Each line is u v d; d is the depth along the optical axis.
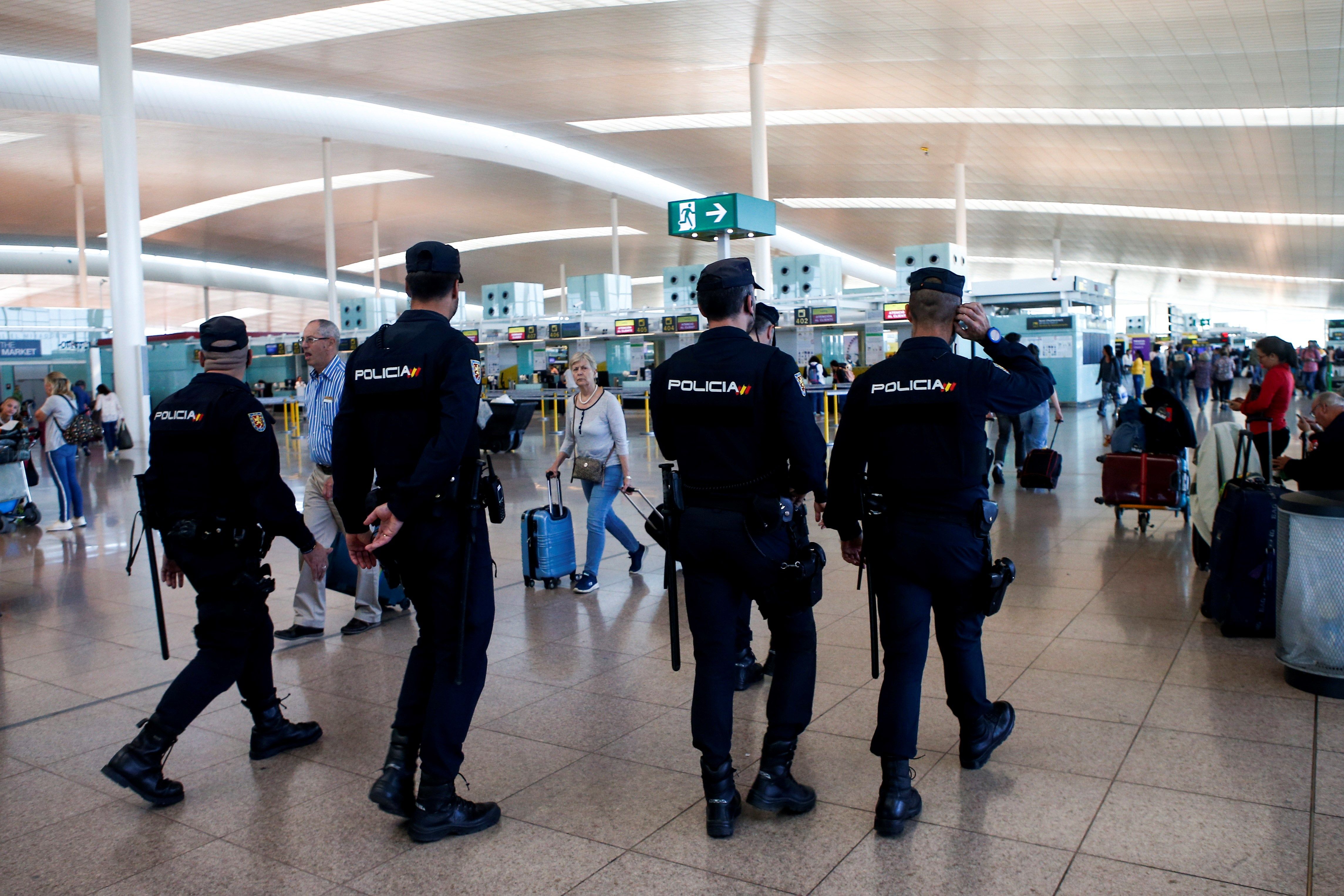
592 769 3.60
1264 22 16.23
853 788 3.36
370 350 3.19
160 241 43.44
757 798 3.12
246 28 19.88
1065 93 21.80
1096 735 3.70
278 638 5.55
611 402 6.47
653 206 38.72
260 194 37.06
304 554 3.80
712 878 2.78
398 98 25.70
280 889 2.81
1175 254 45.41
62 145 27.69
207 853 3.05
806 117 26.83
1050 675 4.43
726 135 28.81
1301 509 4.04
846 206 39.22
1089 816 3.04
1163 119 23.59
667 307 25.08
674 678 4.61
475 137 30.70
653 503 10.23
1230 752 3.48
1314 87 19.94
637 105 25.98
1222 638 4.90
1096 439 16.47
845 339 23.75
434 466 2.88
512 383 30.42
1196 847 2.82
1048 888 2.64
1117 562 6.82
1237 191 30.20
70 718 4.36
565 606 6.12
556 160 33.34
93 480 15.08
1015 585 6.23
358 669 4.94
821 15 17.64
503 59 21.58
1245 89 20.38
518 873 2.86
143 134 26.22
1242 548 4.86
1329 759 3.38
